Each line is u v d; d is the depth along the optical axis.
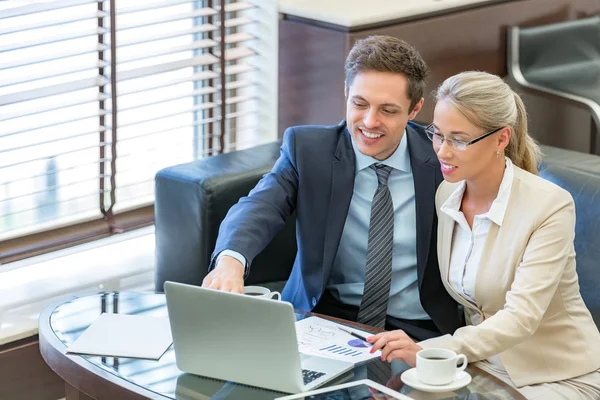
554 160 3.09
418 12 3.90
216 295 2.20
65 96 3.66
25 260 3.62
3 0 3.41
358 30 3.74
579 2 4.52
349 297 2.94
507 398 2.17
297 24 3.91
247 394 2.22
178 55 3.97
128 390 2.24
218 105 4.04
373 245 2.86
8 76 3.48
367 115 2.72
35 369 3.34
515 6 4.26
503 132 2.52
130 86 3.81
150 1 3.82
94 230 3.81
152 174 3.98
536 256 2.48
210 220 3.17
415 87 2.76
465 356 2.28
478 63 4.19
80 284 3.53
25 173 3.60
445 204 2.63
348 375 2.28
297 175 2.95
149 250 3.85
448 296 2.87
